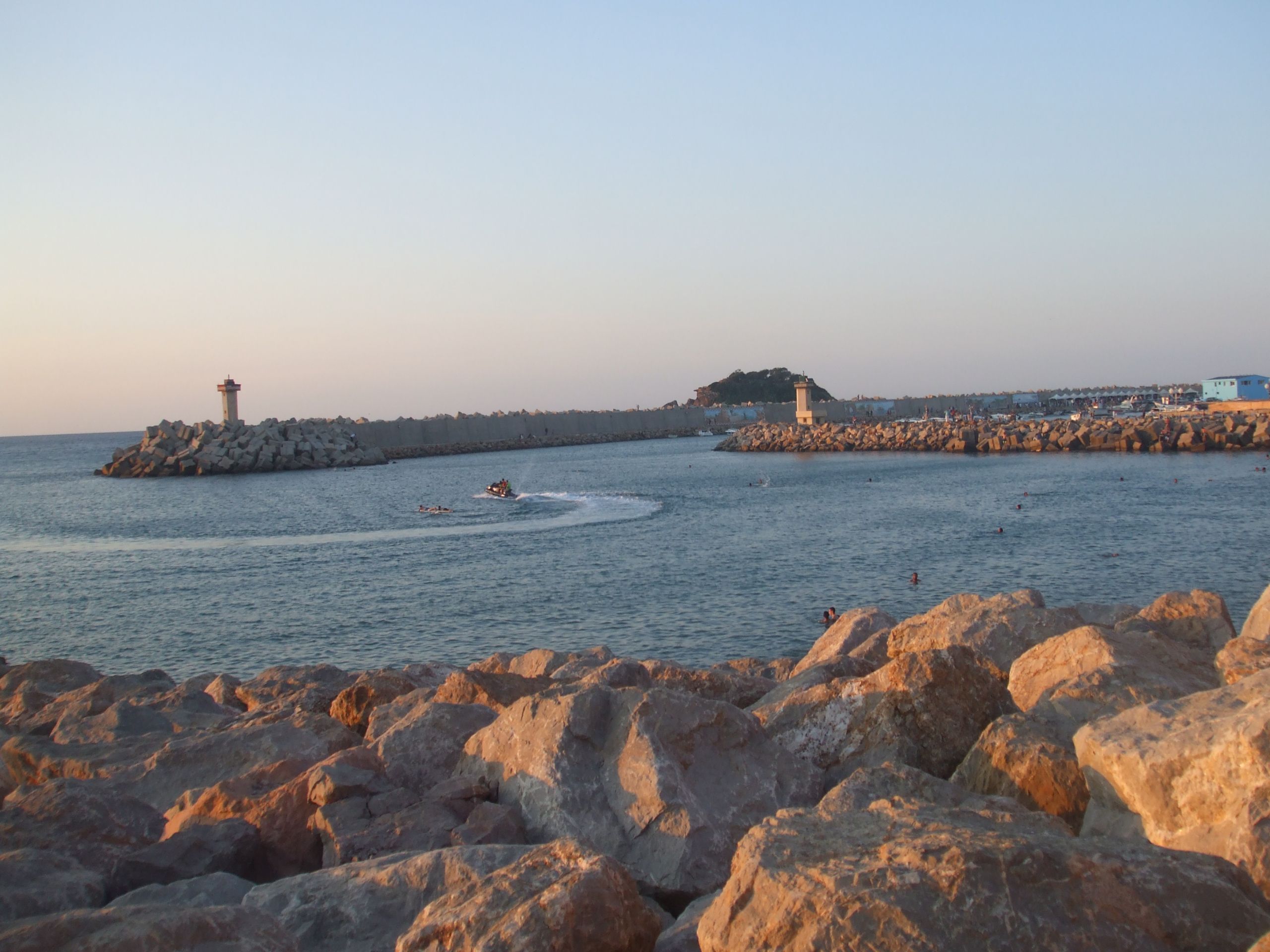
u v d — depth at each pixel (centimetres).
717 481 7625
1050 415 19712
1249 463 6862
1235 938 354
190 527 5441
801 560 3462
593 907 455
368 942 537
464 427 15525
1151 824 482
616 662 946
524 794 691
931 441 10519
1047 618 988
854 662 966
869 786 602
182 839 678
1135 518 4162
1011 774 625
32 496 8250
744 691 999
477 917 457
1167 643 818
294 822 711
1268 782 429
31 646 2603
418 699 1015
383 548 4219
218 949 445
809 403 14200
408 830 661
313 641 2544
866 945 351
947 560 3338
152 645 2567
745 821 655
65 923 443
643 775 658
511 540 4322
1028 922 354
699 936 416
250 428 11456
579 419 17838
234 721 1059
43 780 920
